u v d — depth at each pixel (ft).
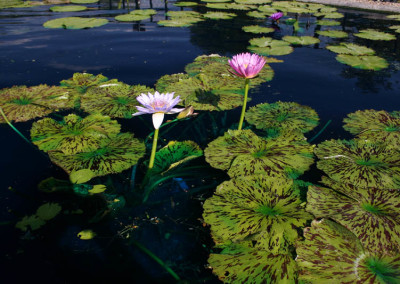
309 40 17.04
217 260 4.94
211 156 7.16
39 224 5.46
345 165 6.84
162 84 10.69
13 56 13.15
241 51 14.94
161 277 4.80
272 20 21.91
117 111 8.91
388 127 8.37
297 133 7.93
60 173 6.72
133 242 5.39
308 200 5.81
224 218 5.52
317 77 12.26
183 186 6.75
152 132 8.55
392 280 4.43
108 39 16.34
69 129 7.85
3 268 4.81
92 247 5.26
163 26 19.62
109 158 6.95
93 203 6.14
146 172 6.83
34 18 20.10
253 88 11.14
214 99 9.93
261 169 6.68
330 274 4.54
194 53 14.47
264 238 5.08
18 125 8.34
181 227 5.73
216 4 26.55
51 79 11.01
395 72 12.91
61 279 4.67
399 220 5.35
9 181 6.48
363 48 15.67
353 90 11.09
